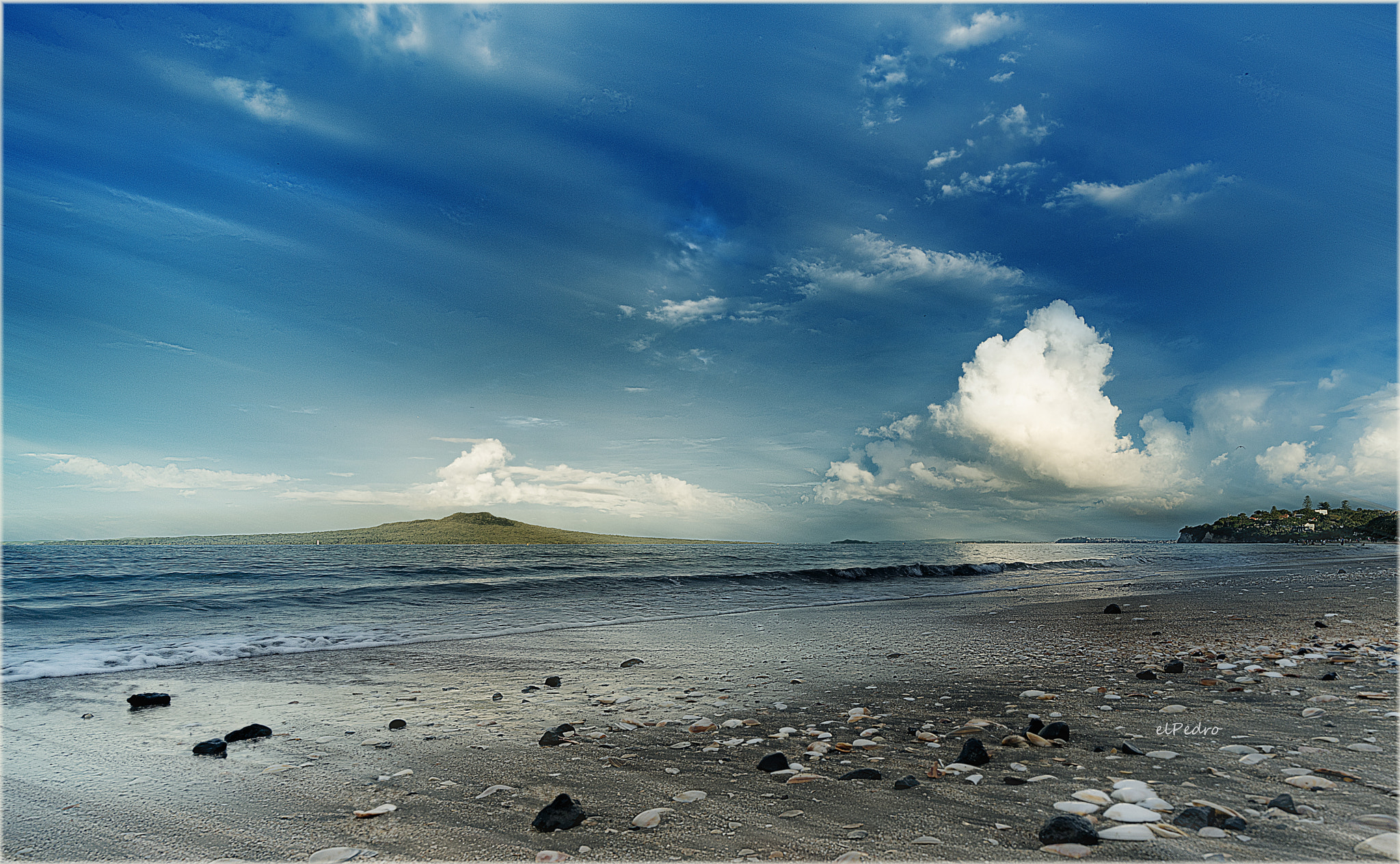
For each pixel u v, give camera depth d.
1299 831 2.94
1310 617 12.50
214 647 10.64
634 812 3.62
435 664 9.27
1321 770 3.77
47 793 4.18
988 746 4.67
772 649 10.32
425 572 29.06
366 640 11.61
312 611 16.06
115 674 8.62
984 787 3.80
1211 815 3.06
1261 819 3.09
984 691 6.71
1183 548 102.81
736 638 11.69
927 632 12.05
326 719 6.11
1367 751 4.15
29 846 3.41
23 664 9.12
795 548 95.88
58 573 24.30
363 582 23.36
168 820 3.71
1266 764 3.95
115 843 3.42
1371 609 13.48
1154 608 15.33
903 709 6.08
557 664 9.14
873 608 17.20
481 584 22.42
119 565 29.08
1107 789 3.62
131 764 4.78
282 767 4.62
